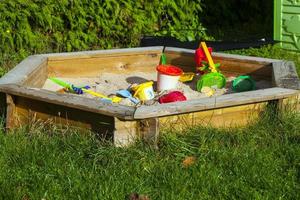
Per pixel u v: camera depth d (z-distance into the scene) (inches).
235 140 193.6
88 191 160.2
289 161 181.9
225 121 204.5
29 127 203.8
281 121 206.2
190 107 191.0
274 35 360.5
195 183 165.5
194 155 183.2
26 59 258.2
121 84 269.7
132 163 174.7
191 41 358.6
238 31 422.3
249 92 208.7
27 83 228.2
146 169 173.0
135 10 354.9
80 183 164.6
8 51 301.7
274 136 198.7
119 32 344.5
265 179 168.9
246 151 184.9
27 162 178.5
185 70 287.6
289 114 209.9
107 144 185.2
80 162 178.5
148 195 159.8
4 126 212.2
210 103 195.2
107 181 165.3
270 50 347.6
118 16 343.6
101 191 159.2
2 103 219.8
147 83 243.6
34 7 308.5
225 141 191.6
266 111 210.2
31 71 235.8
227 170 174.7
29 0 310.2
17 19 304.0
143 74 287.9
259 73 265.0
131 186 163.5
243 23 440.1
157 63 293.1
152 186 165.3
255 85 255.1
